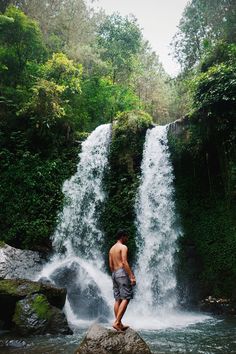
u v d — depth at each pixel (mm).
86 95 22641
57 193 16891
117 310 6930
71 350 7148
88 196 16672
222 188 14305
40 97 17219
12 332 8695
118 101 23891
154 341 7938
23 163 17188
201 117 14367
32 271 13188
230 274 12969
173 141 15195
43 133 17672
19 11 19609
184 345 7531
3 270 12391
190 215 14594
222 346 7422
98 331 6340
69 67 19500
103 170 16672
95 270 14906
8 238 15867
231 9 17906
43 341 7910
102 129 17641
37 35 19938
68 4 29578
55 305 9977
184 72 22406
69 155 17938
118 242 7512
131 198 15453
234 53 14242
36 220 16172
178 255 14164
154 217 14938
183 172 15141
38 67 19797
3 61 19344
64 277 12562
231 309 12211
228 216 13656
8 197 16672
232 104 13219
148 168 15648
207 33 21016
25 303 8883
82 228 16266
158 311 12797
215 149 14641
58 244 15969
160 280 14008
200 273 13703
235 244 13148
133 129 16359
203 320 10891
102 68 25953
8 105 18016
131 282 7070
